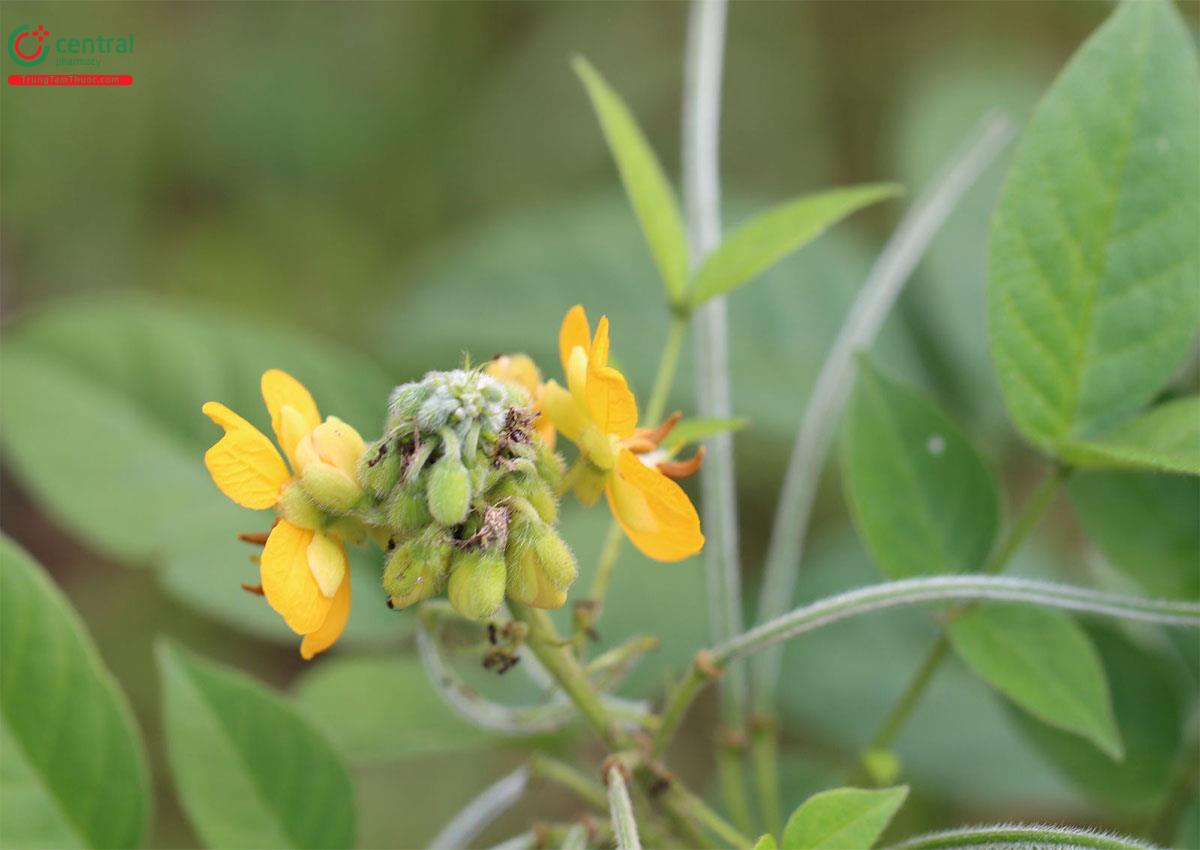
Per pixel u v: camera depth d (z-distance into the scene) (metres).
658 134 0.86
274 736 0.50
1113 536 0.51
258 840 0.49
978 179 0.62
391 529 0.46
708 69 0.53
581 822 0.48
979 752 0.56
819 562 0.59
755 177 0.85
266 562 0.45
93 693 0.48
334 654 0.70
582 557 0.55
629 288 0.62
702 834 0.48
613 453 0.46
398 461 0.46
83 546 0.75
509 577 0.46
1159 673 0.52
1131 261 0.49
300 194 0.86
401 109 0.86
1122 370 0.49
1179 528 0.51
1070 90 0.49
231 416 0.46
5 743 0.48
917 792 0.57
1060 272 0.49
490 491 0.46
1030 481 0.64
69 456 0.55
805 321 0.61
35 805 0.48
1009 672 0.49
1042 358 0.49
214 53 0.86
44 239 0.82
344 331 0.82
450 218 0.85
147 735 0.67
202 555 0.54
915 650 0.57
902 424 0.50
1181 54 0.49
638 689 0.53
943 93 0.64
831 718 0.57
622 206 0.63
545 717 0.49
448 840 0.51
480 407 0.46
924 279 0.61
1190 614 0.47
